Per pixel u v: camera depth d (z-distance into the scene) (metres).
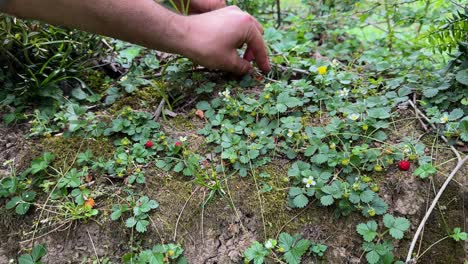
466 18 0.45
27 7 0.35
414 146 0.40
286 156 0.42
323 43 0.68
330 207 0.38
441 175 0.38
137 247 0.38
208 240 0.38
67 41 0.49
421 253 0.36
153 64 0.56
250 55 0.51
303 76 0.52
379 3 0.62
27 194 0.41
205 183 0.40
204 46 0.44
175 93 0.52
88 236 0.39
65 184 0.41
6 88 0.51
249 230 0.38
